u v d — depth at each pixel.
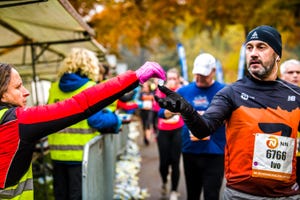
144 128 9.62
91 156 2.85
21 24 3.54
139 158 7.66
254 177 1.99
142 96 9.63
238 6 8.13
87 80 3.01
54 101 3.05
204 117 2.02
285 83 2.11
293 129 2.00
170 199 4.85
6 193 1.63
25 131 1.59
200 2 8.47
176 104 1.82
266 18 7.88
